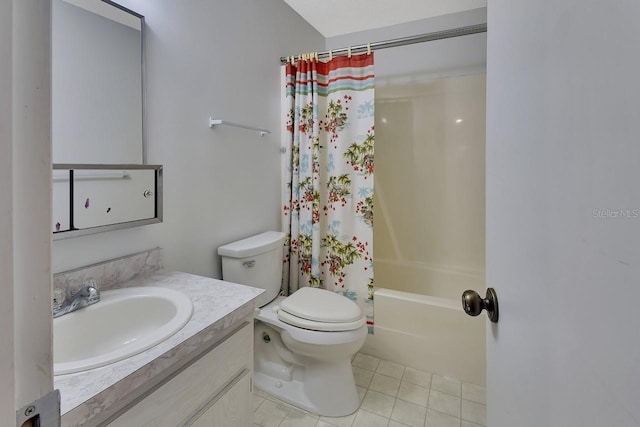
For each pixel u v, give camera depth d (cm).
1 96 23
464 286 236
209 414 87
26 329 25
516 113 49
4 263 23
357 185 187
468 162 232
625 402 25
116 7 110
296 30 222
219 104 157
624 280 25
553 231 37
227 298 101
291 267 202
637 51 24
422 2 212
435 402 156
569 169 33
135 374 64
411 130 245
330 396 148
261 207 191
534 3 42
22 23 24
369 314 192
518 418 47
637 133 24
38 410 26
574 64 32
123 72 113
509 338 52
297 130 195
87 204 103
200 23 145
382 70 249
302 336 140
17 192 25
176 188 136
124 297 99
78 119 100
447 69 232
